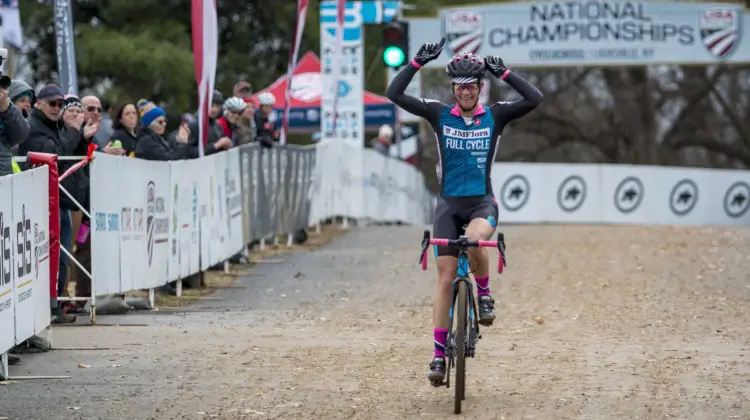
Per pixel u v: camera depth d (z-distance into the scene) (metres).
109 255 22.16
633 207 65.38
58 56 30.88
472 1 85.69
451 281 15.34
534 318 23.41
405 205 61.25
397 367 17.70
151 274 24.36
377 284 28.95
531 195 64.75
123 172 22.70
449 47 70.25
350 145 48.03
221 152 30.28
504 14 70.00
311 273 31.11
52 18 64.69
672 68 93.75
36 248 18.19
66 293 22.84
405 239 41.53
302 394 15.68
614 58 69.62
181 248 26.44
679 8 69.50
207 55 28.19
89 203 23.17
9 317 16.70
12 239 16.84
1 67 18.20
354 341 20.23
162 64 61.84
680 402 15.22
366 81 83.75
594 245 39.34
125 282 22.91
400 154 62.12
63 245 22.39
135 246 23.44
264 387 16.12
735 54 69.69
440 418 14.34
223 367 17.56
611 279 29.83
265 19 75.50
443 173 15.57
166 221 25.34
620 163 93.44
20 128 18.27
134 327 21.50
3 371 16.56
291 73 39.09
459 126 15.46
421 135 77.75
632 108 90.31
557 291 27.55
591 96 95.31
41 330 18.48
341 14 45.00
